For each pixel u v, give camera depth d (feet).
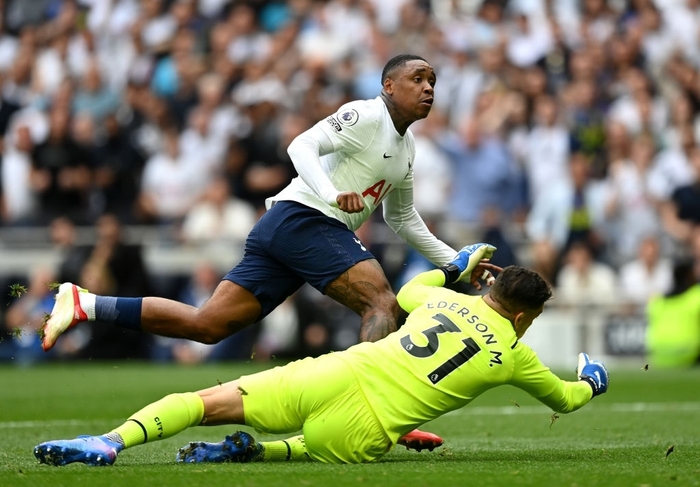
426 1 214.07
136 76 203.92
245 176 173.58
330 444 58.39
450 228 165.07
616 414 96.02
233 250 167.63
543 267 165.07
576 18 212.84
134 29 208.85
